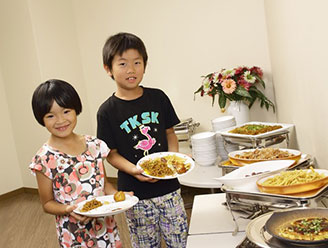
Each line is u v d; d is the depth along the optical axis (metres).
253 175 1.35
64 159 1.63
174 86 4.22
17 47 4.64
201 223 1.59
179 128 3.75
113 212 1.46
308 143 2.00
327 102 1.44
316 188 1.24
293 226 1.05
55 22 4.64
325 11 1.29
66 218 1.62
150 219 1.92
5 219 4.17
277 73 3.04
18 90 4.80
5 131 5.04
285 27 2.24
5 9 4.64
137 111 1.91
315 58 1.55
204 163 2.81
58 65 4.64
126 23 4.43
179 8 4.04
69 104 1.58
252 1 3.62
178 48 4.12
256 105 3.71
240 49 3.76
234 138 2.18
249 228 1.12
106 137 1.89
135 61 1.83
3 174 5.03
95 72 4.82
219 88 3.37
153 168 1.79
